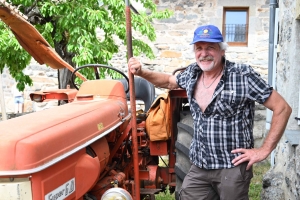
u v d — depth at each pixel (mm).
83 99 2879
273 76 5227
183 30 8492
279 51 4234
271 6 5105
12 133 1866
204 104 2467
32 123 2072
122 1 5043
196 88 2543
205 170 2539
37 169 1749
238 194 2447
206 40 2346
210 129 2432
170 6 8477
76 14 4824
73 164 2070
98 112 2496
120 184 2709
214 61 2387
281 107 2346
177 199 3098
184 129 3104
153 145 3418
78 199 2162
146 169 3426
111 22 5062
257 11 8273
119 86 2988
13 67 5441
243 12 8406
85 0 4895
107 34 5574
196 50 2434
